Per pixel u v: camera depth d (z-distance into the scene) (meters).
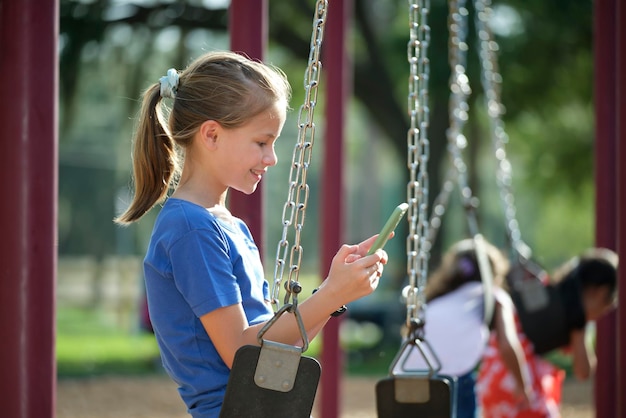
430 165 18.44
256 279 2.89
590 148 21.66
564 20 17.50
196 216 2.78
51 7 3.66
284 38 17.86
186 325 2.79
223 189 2.96
